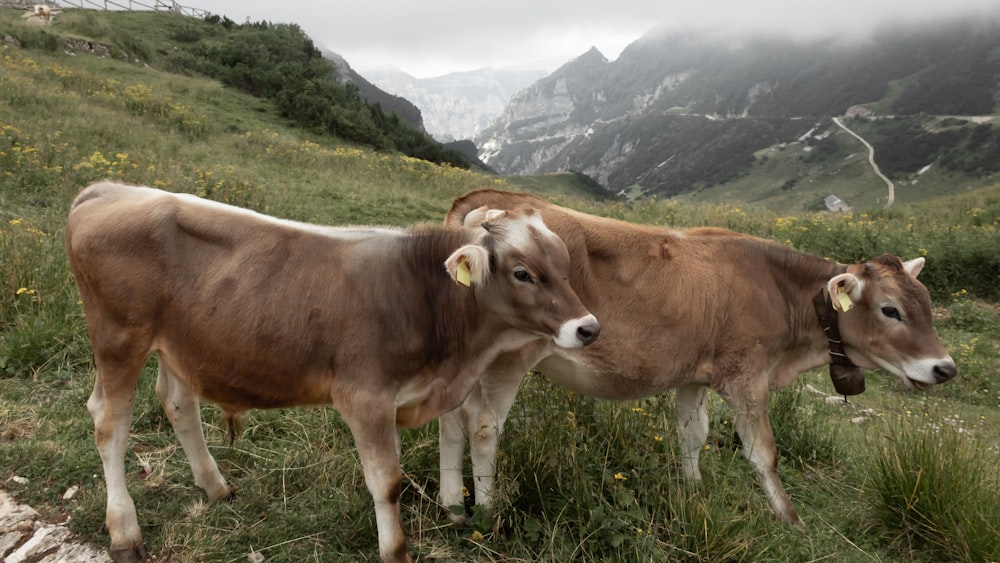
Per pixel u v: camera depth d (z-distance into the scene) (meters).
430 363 3.80
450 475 4.45
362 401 3.57
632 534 4.25
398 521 3.72
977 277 12.66
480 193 5.04
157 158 13.63
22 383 5.33
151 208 3.73
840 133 193.12
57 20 31.61
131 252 3.64
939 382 4.78
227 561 3.85
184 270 3.66
